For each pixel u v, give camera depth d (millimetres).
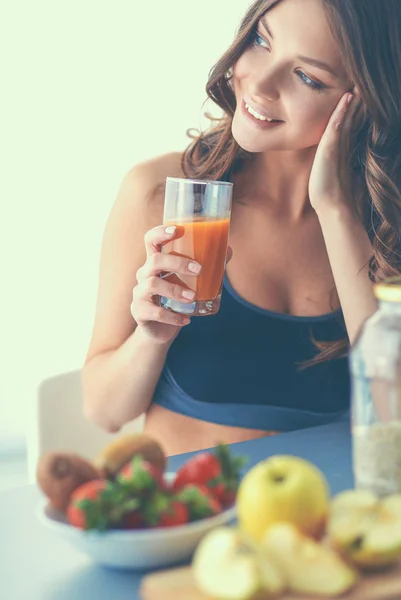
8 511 1491
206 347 2295
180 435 2275
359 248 2256
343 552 1124
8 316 4516
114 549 1196
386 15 2039
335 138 2180
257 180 2383
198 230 1814
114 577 1251
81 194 4473
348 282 2248
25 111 4387
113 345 2346
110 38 4395
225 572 1030
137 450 1326
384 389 1311
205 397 2268
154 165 2443
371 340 1317
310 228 2361
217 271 1862
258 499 1164
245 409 2252
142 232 2371
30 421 2252
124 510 1183
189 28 4473
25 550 1342
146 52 4441
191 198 1810
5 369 4555
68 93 4402
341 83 2102
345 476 1616
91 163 4469
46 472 1249
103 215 4508
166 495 1226
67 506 1250
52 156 4438
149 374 2193
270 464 1204
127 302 2352
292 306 2354
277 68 2035
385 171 2236
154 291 1846
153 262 1835
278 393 2287
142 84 4465
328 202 2238
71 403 2287
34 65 4359
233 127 2146
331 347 2285
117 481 1246
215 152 2383
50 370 4574
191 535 1194
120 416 2262
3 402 4574
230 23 4516
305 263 2357
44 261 4496
